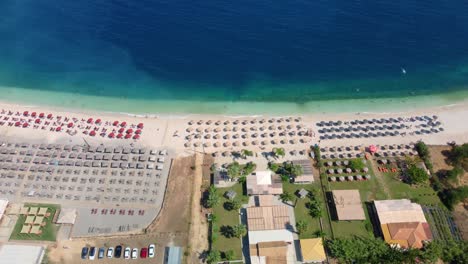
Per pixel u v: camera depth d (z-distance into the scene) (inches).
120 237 3811.5
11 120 4881.9
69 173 4320.9
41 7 6722.4
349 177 4256.9
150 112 5088.6
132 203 4079.7
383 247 3634.4
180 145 4655.5
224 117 5036.9
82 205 4052.7
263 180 4178.2
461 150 4375.0
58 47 5944.9
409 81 5526.6
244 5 6786.4
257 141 4670.3
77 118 4958.2
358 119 5004.9
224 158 4498.0
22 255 3592.5
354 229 3853.3
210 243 3774.6
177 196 4138.8
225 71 5605.3
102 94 5305.1
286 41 6053.2
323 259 3577.8
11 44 5979.3
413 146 4608.8
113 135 4731.8
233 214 3986.2
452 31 6254.9
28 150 4537.4
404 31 6259.8
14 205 4015.8
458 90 5423.2
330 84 5482.3
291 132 4798.2
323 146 4626.0
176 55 5816.9
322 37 6131.9
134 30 6250.0
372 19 6501.0
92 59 5753.0
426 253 3572.8
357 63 5748.0
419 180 4128.9
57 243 3752.5
